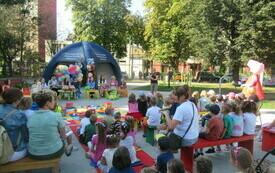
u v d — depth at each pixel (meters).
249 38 14.39
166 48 26.17
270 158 5.09
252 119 5.07
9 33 22.52
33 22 26.58
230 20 14.93
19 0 25.44
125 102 12.45
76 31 31.52
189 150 4.30
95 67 15.41
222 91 18.19
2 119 3.42
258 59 14.90
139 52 45.44
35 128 3.47
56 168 3.60
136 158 4.71
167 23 25.34
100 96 14.12
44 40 30.25
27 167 3.46
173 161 2.73
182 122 4.18
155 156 5.11
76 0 29.33
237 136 4.86
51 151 3.54
